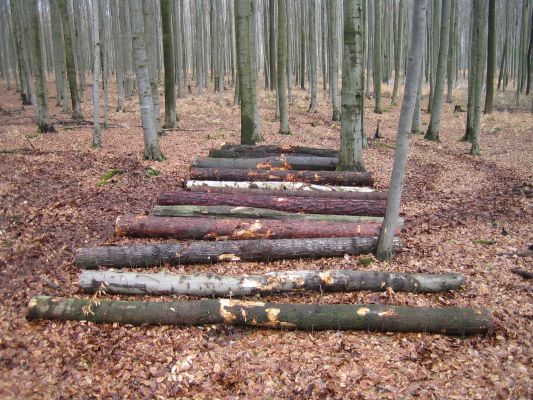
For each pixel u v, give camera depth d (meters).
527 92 29.48
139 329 4.94
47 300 5.06
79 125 17.38
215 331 4.93
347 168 10.04
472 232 7.54
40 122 15.17
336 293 5.60
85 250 6.12
